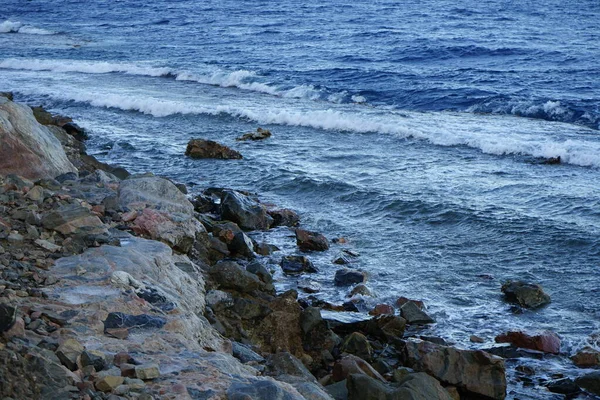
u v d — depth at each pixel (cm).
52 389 494
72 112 2192
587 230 1237
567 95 2470
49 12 5212
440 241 1227
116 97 2289
